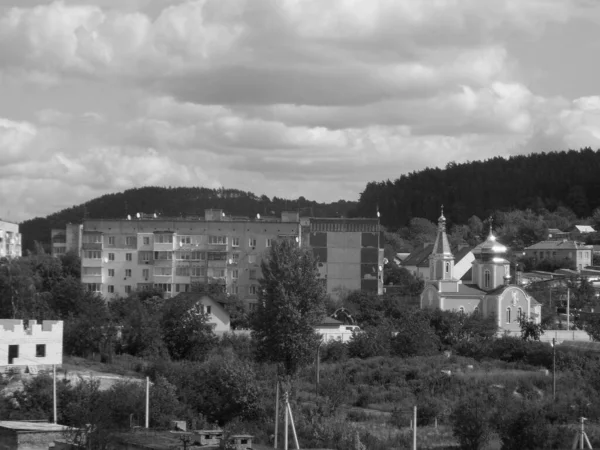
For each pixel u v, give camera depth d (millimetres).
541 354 193875
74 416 99125
